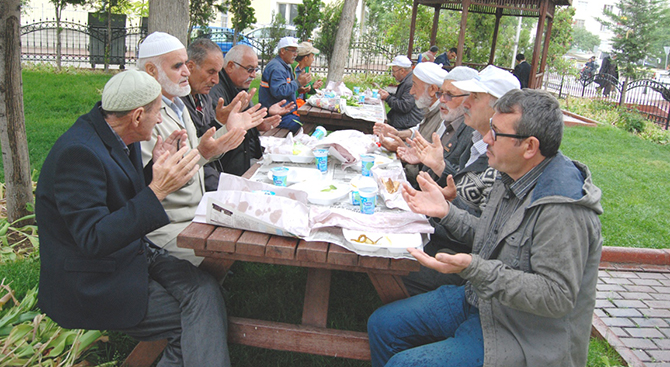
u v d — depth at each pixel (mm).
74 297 2168
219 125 3551
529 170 2088
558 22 20016
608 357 3273
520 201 2139
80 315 2193
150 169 2668
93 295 2145
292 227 2248
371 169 3154
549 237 1921
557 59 20453
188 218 2904
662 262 4852
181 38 4863
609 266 4746
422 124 4582
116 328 2250
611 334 3523
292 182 2924
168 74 2895
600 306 3996
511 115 2010
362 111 6145
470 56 17766
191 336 2262
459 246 2895
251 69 4414
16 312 2803
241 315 3344
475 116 2832
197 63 3471
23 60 15156
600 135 11180
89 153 2051
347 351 2555
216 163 3844
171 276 2379
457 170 3283
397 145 3836
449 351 2113
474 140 3076
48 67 13875
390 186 2760
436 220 2943
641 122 12805
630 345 3475
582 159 8828
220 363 2260
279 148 3391
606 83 16781
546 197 1944
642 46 24250
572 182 1964
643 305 4043
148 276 2359
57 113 8172
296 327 2562
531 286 1890
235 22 16031
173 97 3072
